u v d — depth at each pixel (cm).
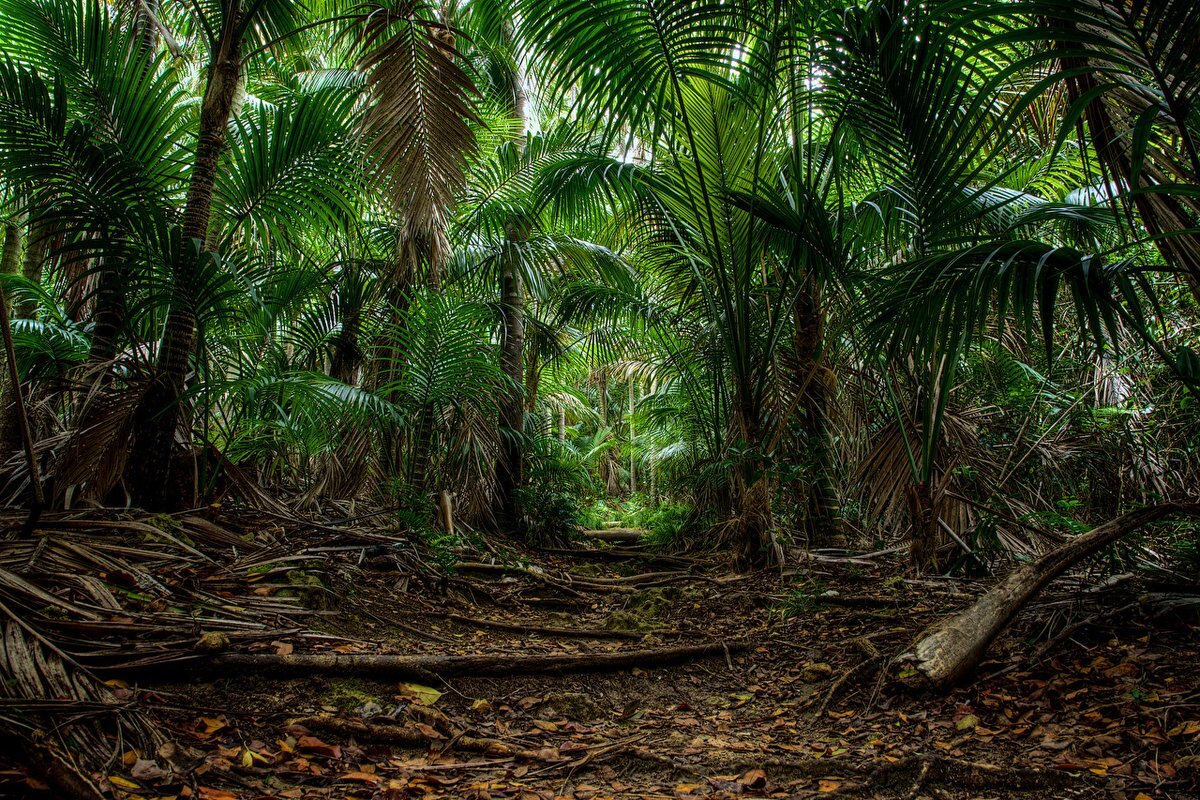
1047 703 243
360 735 218
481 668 283
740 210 504
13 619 207
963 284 242
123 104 377
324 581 353
